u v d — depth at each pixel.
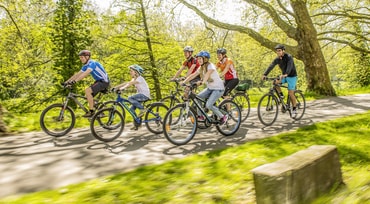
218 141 6.09
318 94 15.37
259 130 7.12
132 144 5.87
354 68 30.67
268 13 17.70
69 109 6.75
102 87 6.84
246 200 3.45
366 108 10.39
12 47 20.17
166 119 5.69
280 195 2.79
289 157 3.26
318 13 18.56
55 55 21.45
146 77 19.98
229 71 8.16
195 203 3.34
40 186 3.79
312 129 6.98
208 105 6.31
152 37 19.19
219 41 20.44
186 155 5.14
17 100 21.80
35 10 16.75
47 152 5.28
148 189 3.65
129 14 18.88
